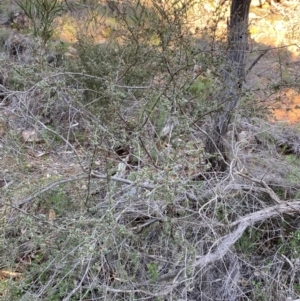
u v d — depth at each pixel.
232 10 2.72
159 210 2.15
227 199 2.52
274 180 2.79
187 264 2.00
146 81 3.20
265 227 2.58
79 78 3.22
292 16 5.62
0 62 3.19
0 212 2.27
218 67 2.71
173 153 2.20
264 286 2.26
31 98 3.20
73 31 4.41
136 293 2.12
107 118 2.53
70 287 2.13
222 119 2.72
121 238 2.23
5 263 2.22
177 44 2.73
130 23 4.03
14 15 4.75
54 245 2.12
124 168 2.53
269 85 3.09
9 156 2.79
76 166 2.88
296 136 3.32
